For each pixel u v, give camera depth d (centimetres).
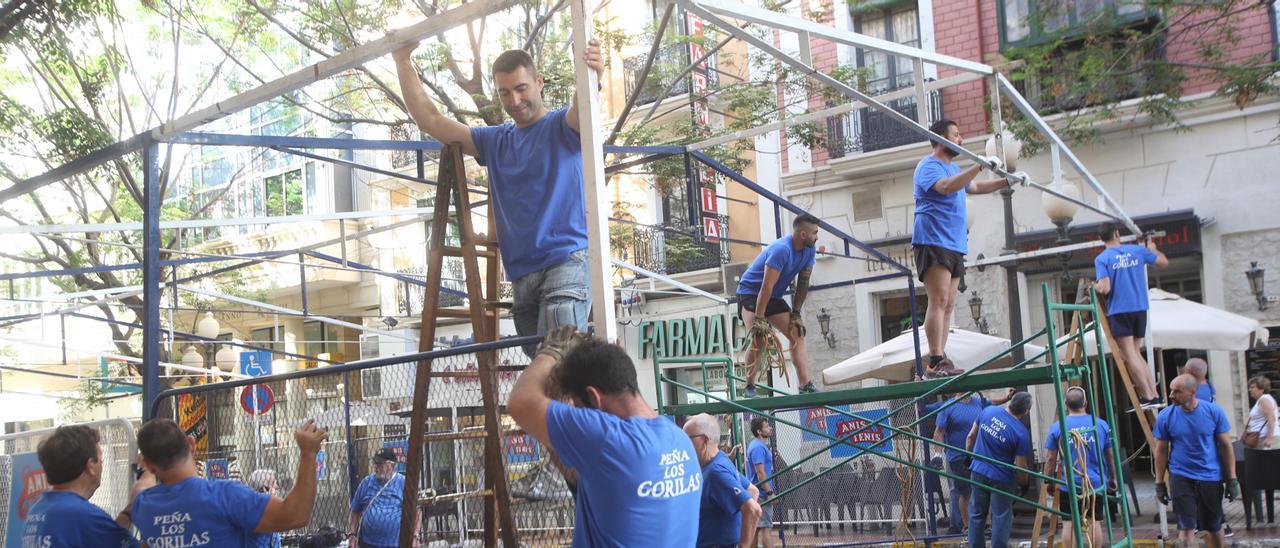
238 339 2828
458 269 2419
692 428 661
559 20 1816
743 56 1939
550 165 465
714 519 656
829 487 1347
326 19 1529
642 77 1545
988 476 995
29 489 695
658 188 1709
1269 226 1577
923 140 1817
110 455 661
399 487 750
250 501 431
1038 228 1722
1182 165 1641
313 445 435
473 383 534
